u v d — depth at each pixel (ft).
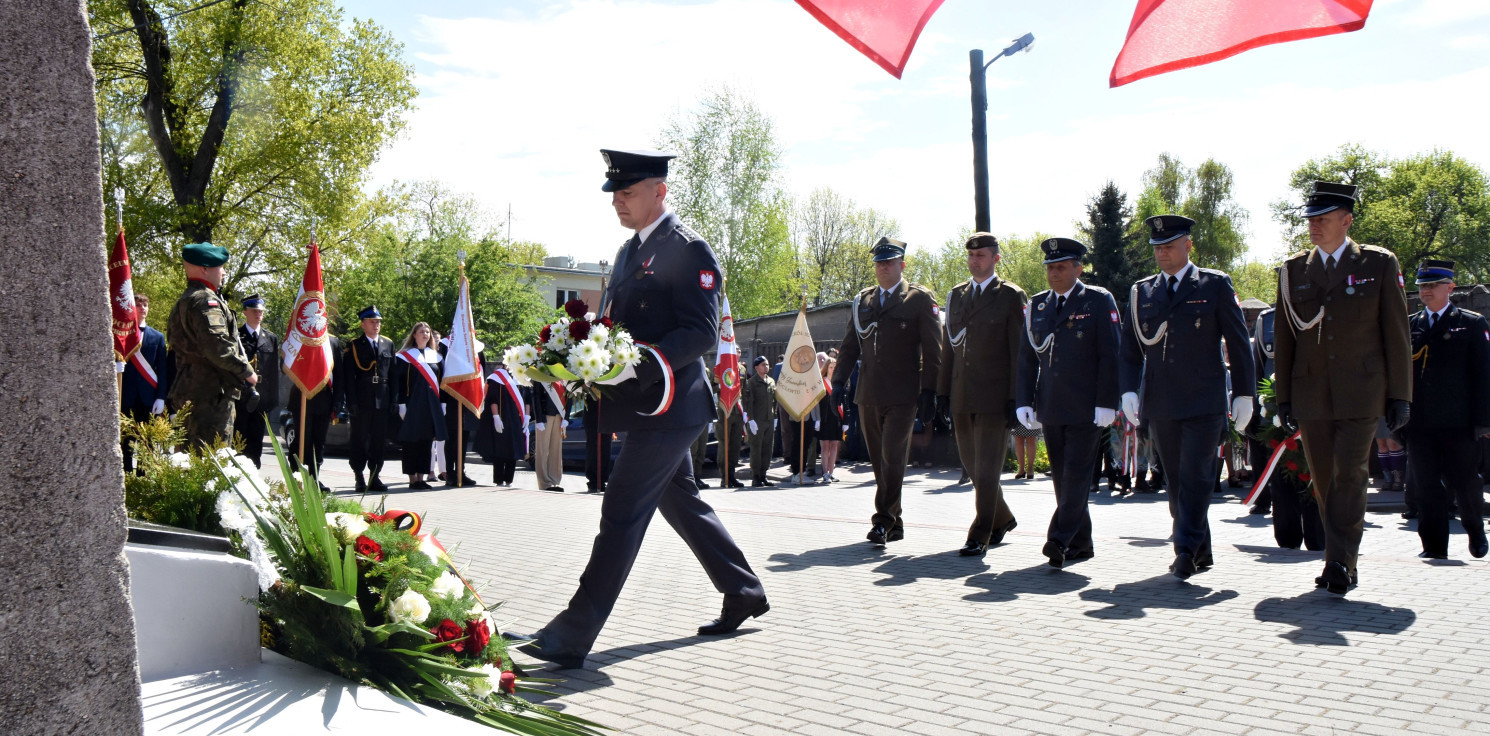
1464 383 25.77
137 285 94.58
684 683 14.67
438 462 52.44
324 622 10.94
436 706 11.01
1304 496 27.61
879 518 28.78
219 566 10.73
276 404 39.55
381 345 45.88
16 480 6.10
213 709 9.33
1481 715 13.16
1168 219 24.08
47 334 6.25
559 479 50.47
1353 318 21.26
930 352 27.99
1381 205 207.41
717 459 60.23
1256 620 18.81
